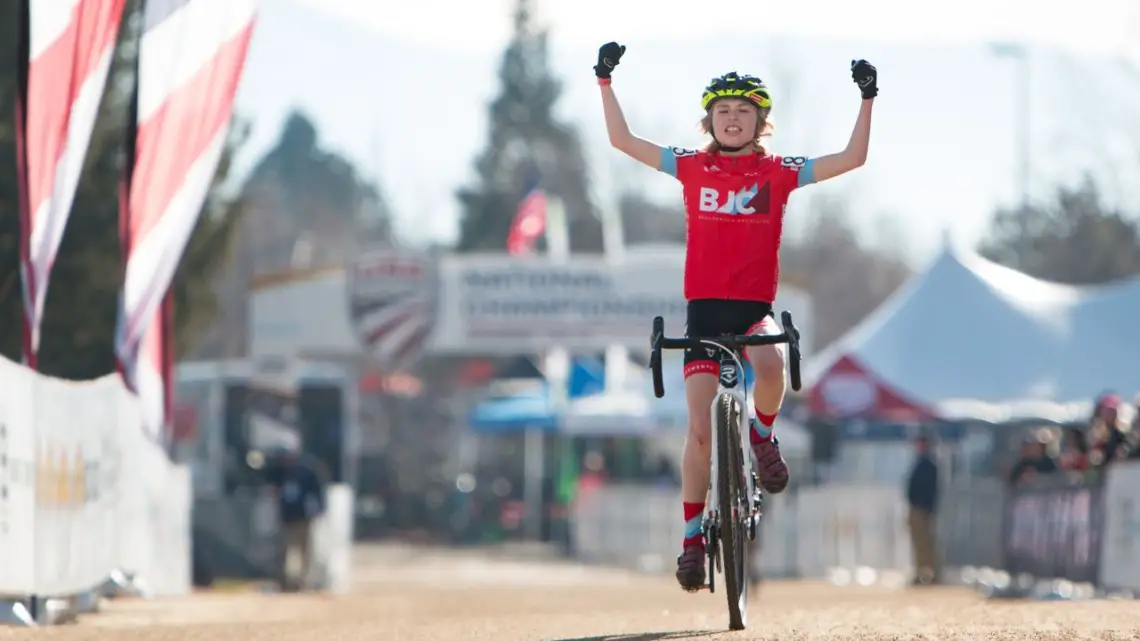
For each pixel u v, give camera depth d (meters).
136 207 39.28
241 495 77.56
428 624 25.34
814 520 75.56
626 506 90.62
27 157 32.28
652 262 93.06
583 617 26.31
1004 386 68.31
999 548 62.69
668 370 93.50
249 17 39.22
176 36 38.75
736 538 20.56
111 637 24.53
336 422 101.00
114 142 62.38
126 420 41.19
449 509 132.62
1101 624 22.20
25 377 30.62
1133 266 166.88
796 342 19.83
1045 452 59.75
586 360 110.94
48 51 32.28
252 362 94.69
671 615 26.59
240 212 71.94
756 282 20.62
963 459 94.00
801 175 20.66
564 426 93.50
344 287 93.62
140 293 39.59
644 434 101.50
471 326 93.06
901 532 73.81
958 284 71.00
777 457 21.25
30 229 32.31
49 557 32.47
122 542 40.81
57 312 60.66
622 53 21.23
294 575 65.50
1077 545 51.53
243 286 180.62
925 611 25.81
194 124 39.06
